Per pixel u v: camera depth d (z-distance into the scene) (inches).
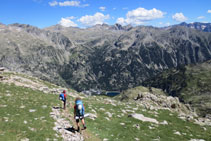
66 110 1148.5
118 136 882.8
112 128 992.9
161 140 925.8
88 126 936.3
